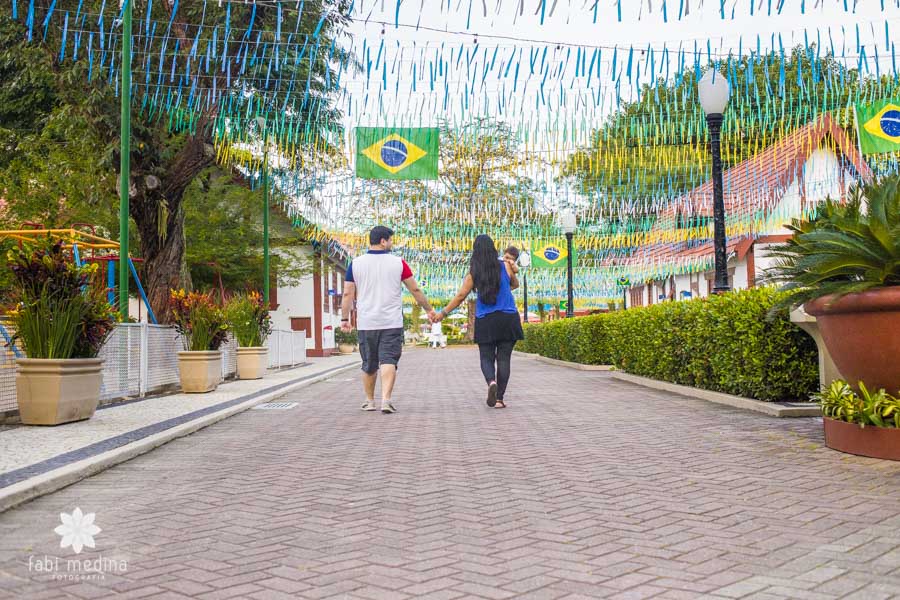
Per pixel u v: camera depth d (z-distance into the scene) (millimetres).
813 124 21484
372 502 4410
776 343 8102
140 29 13703
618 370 15281
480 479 4984
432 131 14000
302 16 12492
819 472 4914
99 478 5324
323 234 21266
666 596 2781
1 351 8078
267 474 5375
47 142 20953
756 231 22844
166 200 18031
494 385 9102
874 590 2773
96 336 8477
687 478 4871
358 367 23203
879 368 5285
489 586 2934
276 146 17203
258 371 16500
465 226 22344
